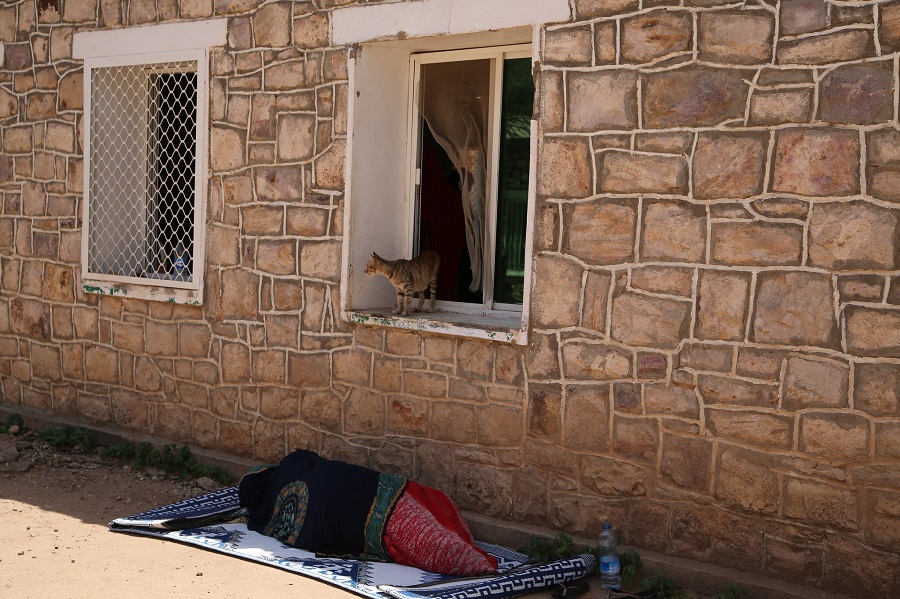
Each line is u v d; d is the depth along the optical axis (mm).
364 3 5844
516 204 6008
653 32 4828
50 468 6695
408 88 6273
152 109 7199
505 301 6078
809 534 4543
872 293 4340
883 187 4305
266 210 6332
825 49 4406
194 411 6793
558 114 5129
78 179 7246
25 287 7656
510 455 5402
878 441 4355
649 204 4883
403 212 6344
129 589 4477
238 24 6383
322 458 5629
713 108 4691
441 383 5637
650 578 4773
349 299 6004
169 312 6859
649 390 4930
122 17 6969
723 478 4750
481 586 4590
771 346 4590
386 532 5066
